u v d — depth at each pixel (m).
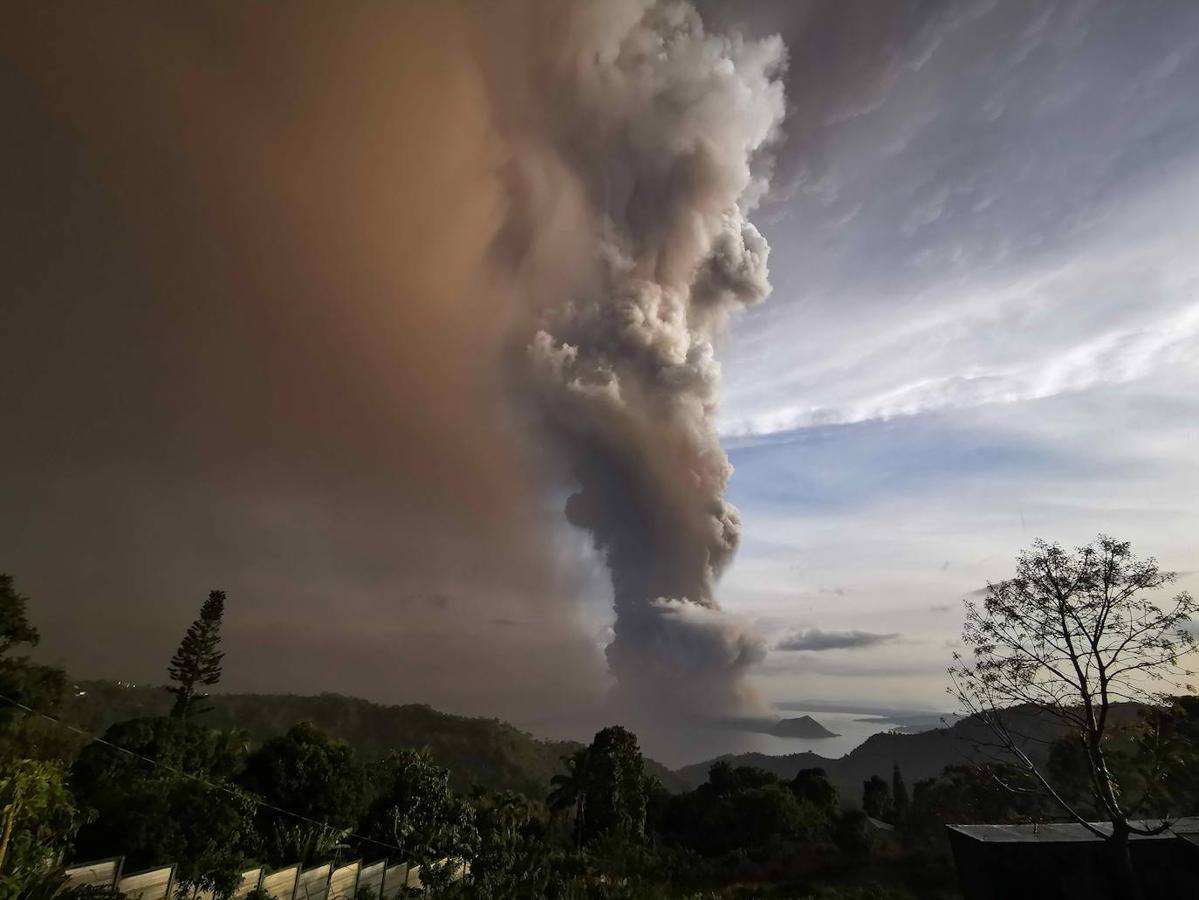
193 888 22.95
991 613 15.68
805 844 53.91
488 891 28.59
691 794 76.69
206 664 56.16
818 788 71.81
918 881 40.59
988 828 14.13
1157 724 13.92
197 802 24.66
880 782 79.56
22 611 30.06
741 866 49.03
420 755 47.91
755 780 75.75
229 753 39.91
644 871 32.50
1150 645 14.04
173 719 38.19
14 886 13.49
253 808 28.69
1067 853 13.06
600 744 64.56
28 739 28.19
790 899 38.53
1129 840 13.25
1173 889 12.72
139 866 22.22
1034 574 15.22
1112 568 14.63
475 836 39.25
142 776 29.95
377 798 42.88
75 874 18.91
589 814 58.25
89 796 28.05
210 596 57.75
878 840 50.91
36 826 14.88
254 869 25.75
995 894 12.88
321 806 37.75
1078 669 14.51
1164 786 13.76
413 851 36.59
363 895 29.86
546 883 31.16
